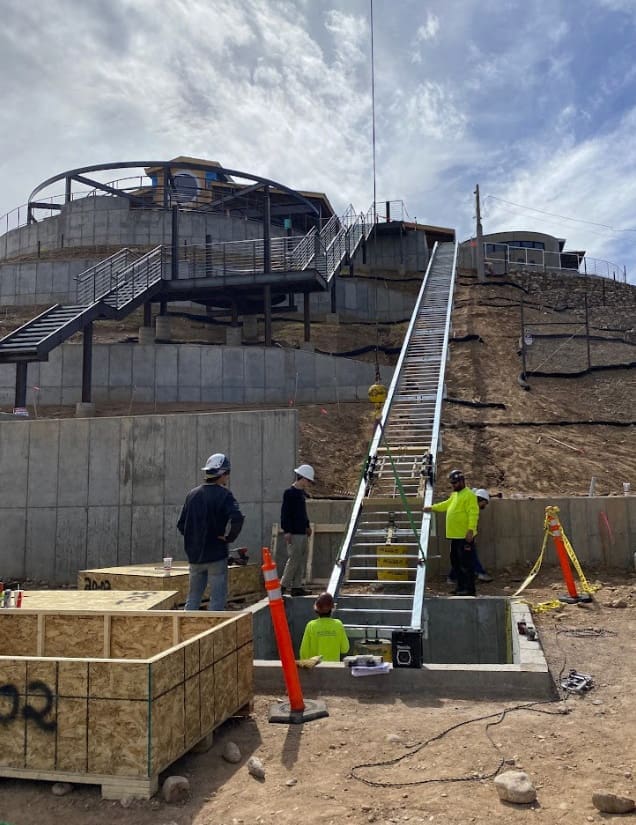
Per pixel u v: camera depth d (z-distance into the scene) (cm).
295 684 572
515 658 786
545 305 3612
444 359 1873
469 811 389
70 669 435
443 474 1596
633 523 1216
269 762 473
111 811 404
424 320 2409
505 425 1948
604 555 1214
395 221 4388
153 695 422
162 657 437
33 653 654
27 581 1366
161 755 428
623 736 501
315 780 439
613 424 1980
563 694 607
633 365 2516
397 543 1141
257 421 1328
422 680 639
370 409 2177
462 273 4150
